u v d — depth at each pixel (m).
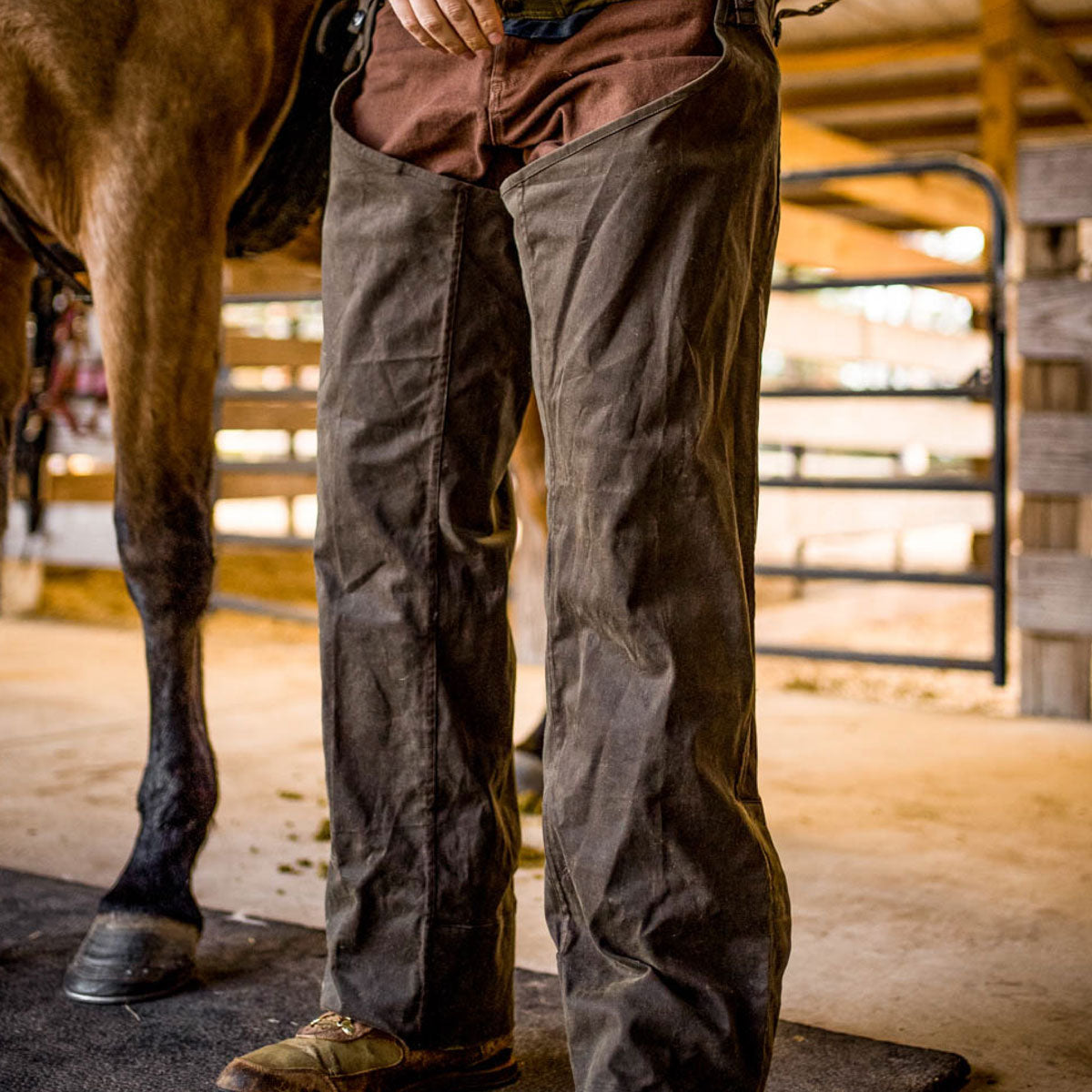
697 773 1.04
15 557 4.93
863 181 6.21
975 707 3.56
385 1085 1.24
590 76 1.09
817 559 7.03
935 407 6.09
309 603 5.30
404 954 1.25
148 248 1.56
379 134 1.21
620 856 1.05
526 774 2.41
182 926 1.60
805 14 1.31
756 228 1.12
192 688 1.69
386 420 1.21
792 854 2.14
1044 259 3.29
